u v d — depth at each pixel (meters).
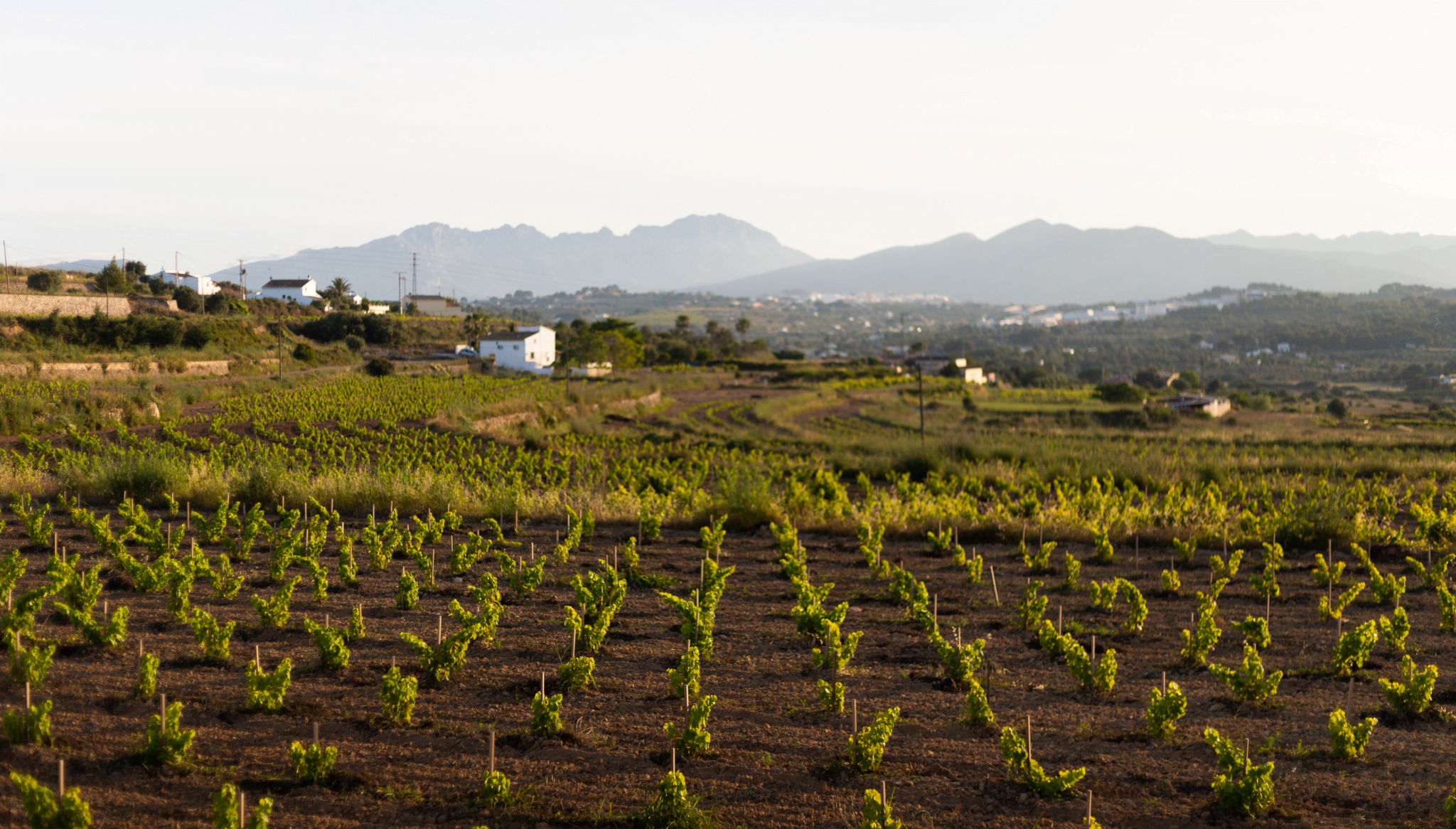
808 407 77.81
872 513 18.14
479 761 6.55
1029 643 10.02
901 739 7.17
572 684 8.05
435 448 36.12
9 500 18.62
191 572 9.84
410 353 104.69
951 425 59.16
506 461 31.73
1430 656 9.59
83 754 6.26
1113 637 10.31
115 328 73.44
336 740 6.81
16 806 5.48
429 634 9.86
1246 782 5.90
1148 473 27.06
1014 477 27.25
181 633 9.42
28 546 13.99
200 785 5.94
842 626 10.77
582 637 9.45
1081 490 24.39
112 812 5.51
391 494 18.81
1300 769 6.66
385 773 6.27
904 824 5.75
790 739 7.13
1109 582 13.38
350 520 17.75
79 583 9.58
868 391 97.69
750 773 6.48
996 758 6.83
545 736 6.97
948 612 11.48
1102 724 7.58
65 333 70.06
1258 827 5.79
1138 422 62.38
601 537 16.67
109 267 97.00
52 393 43.25
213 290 129.62
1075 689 8.46
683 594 12.32
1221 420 69.50
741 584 12.95
